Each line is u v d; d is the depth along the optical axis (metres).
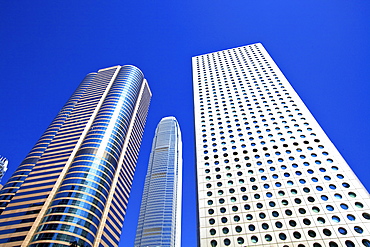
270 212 35.91
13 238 60.78
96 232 66.69
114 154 90.12
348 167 40.03
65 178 75.25
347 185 37.31
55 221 61.75
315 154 43.66
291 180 40.00
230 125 55.66
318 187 37.97
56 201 67.62
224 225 35.81
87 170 77.44
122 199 86.69
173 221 179.50
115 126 99.31
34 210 67.12
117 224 78.69
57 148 89.44
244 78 74.88
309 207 35.34
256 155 46.28
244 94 66.44
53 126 102.62
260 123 54.12
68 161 81.69
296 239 31.92
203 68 88.44
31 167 87.25
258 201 37.94
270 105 59.38
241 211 37.16
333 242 30.73
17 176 84.25
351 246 29.97
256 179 41.66
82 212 65.94
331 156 42.62
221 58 93.81
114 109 106.75
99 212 70.94
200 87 75.19
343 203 34.88
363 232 30.97
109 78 131.75
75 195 69.06
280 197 37.72
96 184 75.44
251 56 89.31
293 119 53.12
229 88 71.06
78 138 91.75
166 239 166.00
